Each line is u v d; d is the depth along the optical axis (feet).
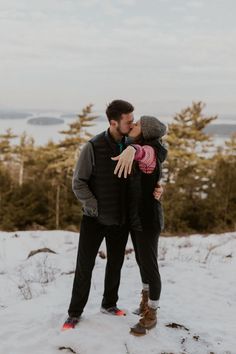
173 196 80.79
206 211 78.48
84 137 136.46
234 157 122.52
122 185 11.96
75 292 12.88
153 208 11.85
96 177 12.02
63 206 98.32
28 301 16.67
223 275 22.06
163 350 11.91
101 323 12.94
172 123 135.44
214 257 28.12
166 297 17.52
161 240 36.70
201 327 13.96
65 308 15.39
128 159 11.00
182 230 75.10
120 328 12.80
